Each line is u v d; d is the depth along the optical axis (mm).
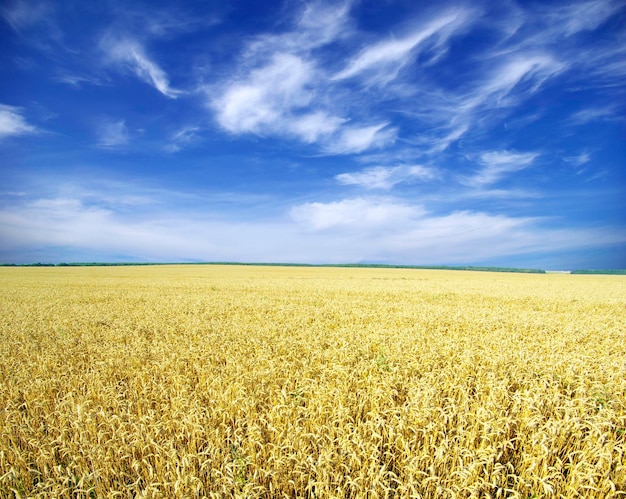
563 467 4562
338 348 9859
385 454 4746
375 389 6152
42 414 6074
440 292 28453
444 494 4043
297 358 8938
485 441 4727
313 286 34469
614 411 5691
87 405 6090
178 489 3926
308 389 6441
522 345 10102
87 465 4602
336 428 4934
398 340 10445
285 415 5445
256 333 11766
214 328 12703
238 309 17969
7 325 14133
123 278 49031
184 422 5262
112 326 13703
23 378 7695
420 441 4852
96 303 20953
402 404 6070
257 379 7160
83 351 10234
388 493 4023
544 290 32000
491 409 5516
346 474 4293
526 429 5172
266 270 81625
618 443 4762
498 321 14711
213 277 52344
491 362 8125
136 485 4133
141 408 6066
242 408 5645
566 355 8656
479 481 4254
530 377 7141
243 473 4305
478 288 33625
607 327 13656
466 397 5828
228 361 8375
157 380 7480
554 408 5484
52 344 10930
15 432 5477
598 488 4074
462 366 7781
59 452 4910
